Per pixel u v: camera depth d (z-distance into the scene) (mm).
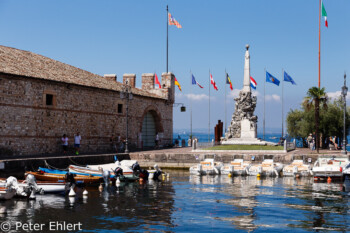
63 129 42250
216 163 39719
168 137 63875
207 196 25141
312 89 53625
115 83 55562
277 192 26781
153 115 60656
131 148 53844
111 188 28891
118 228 16906
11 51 44344
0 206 21312
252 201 23359
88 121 46031
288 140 62688
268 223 17969
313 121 56656
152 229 16828
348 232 16500
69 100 43125
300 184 31172
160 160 43188
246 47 53125
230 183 31812
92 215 19266
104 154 40188
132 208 21109
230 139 52562
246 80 53188
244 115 52875
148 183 31891
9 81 35906
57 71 45219
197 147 48781
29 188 23781
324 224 17781
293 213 20016
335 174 33156
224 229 16938
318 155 38438
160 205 22031
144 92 59406
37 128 38969
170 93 63594
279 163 38531
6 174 27484
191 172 38656
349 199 23969
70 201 23094
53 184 25828
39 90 39250
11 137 36031
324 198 24375
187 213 19969
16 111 36625
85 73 52250
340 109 56656
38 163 30359
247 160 40656
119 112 51906
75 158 34344
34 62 44375
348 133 57656
